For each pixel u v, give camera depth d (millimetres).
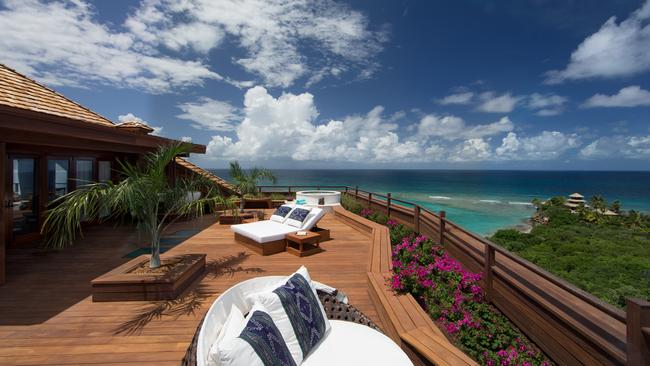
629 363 1698
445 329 2875
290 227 5391
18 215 5445
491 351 2582
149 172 3281
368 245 5473
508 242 14844
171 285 3107
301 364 1540
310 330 1663
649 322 1641
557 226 20453
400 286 2971
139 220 3523
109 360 2127
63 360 2123
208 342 1305
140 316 2768
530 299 2830
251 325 1376
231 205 3971
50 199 5980
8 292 3328
